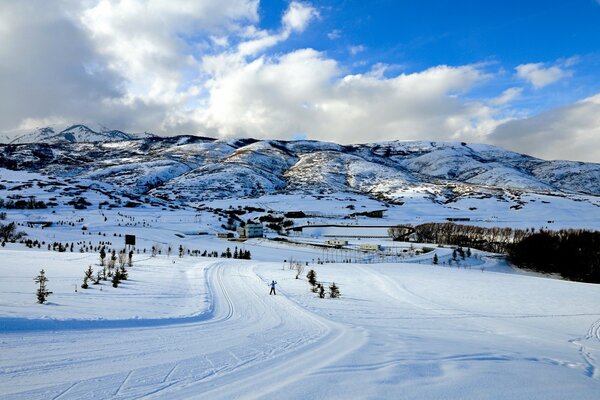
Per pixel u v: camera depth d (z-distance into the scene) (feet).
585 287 220.64
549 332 106.52
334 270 257.96
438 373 41.75
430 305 147.23
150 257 286.46
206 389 35.94
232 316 92.53
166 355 48.91
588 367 57.47
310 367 44.29
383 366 43.93
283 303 120.06
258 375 40.91
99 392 34.78
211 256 355.77
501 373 43.55
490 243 463.42
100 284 134.41
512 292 192.75
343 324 85.76
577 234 390.83
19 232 417.08
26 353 45.52
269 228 640.17
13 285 118.83
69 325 61.72
